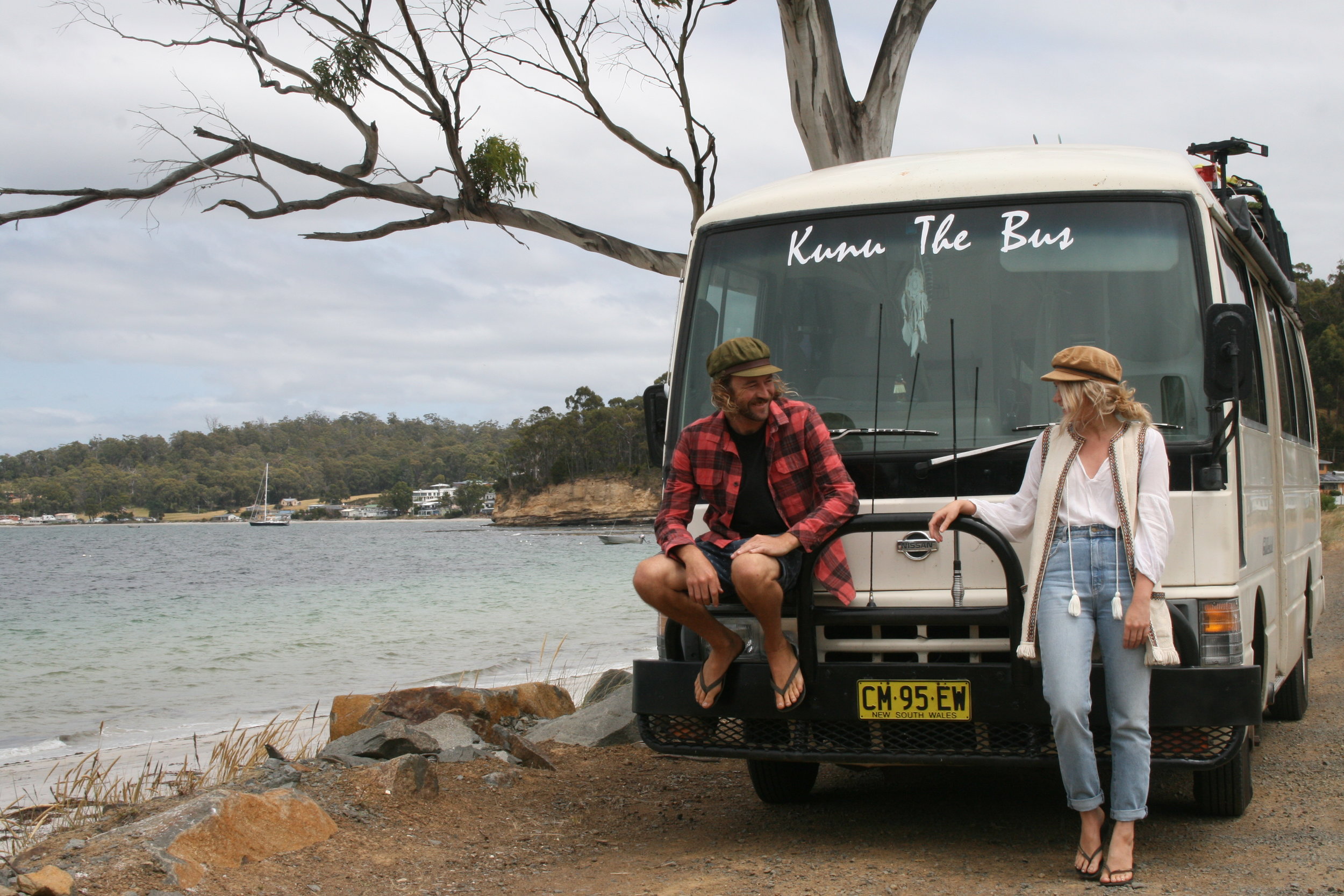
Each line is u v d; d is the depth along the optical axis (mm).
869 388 4742
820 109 10930
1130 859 4020
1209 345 4105
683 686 4590
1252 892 3869
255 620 29469
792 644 4566
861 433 4645
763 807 5770
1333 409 81688
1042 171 4797
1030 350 4594
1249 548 4867
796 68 10914
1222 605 4184
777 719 4465
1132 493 3969
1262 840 4590
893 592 4488
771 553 4234
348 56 10766
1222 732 4102
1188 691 4000
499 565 62031
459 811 5602
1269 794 5422
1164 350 4445
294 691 16297
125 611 33594
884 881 4184
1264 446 5688
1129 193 4656
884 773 6578
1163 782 5816
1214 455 4246
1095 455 4043
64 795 7430
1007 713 4164
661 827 5422
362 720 7863
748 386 4297
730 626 4684
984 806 5520
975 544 4398
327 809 5266
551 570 56156
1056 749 4172
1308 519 7762
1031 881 4109
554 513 159750
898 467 4547
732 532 4570
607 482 156250
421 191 11117
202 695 16141
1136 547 3904
